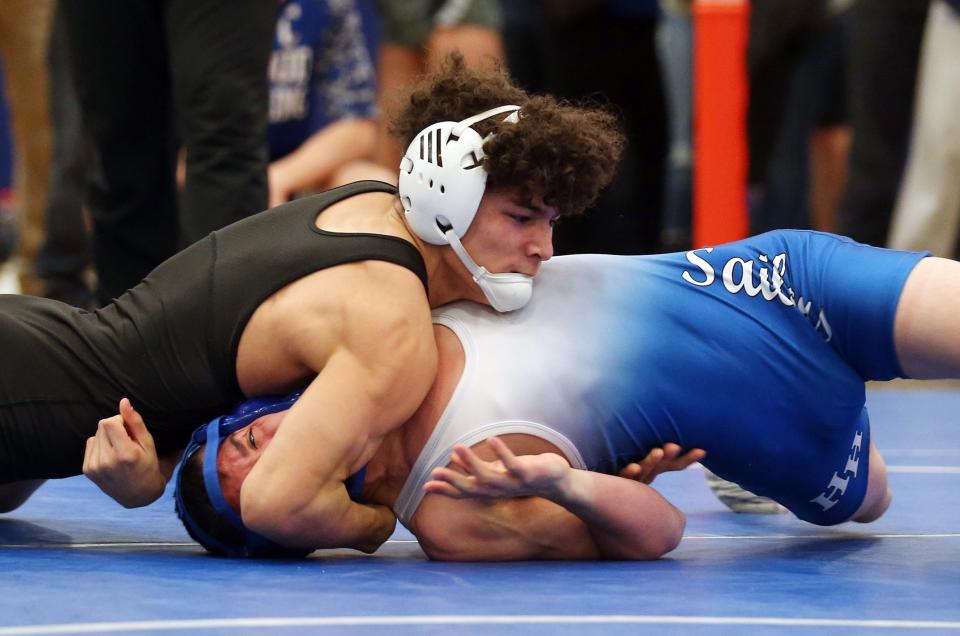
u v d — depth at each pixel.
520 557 8.69
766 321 9.08
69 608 7.07
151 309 8.95
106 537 9.55
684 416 8.85
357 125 17.92
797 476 9.25
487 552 8.62
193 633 6.55
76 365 8.94
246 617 6.90
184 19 12.76
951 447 14.97
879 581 8.06
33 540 9.38
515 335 8.72
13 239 31.64
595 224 20.92
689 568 8.48
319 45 17.72
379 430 8.37
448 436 8.49
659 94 21.30
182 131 13.07
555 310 8.86
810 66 26.14
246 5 12.74
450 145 8.44
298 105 17.75
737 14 17.67
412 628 6.69
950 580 8.12
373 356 8.24
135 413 8.62
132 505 8.84
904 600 7.53
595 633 6.64
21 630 6.59
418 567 8.43
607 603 7.36
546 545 8.67
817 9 24.08
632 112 21.22
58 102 21.09
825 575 8.24
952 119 20.61
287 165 17.52
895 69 21.75
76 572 8.07
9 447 8.98
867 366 9.16
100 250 14.53
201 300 8.80
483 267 8.59
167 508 10.82
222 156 12.86
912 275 8.89
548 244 8.62
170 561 8.52
